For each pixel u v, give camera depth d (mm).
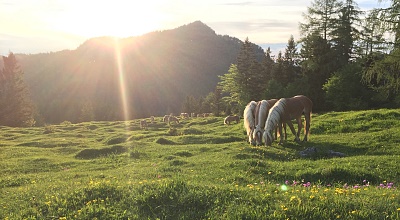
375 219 6504
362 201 7410
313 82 53969
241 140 28594
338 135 24469
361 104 44531
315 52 53062
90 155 25141
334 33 53250
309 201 7426
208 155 20859
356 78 45281
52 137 39750
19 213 8391
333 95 46250
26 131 47188
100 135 41062
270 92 53625
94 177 15211
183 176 13883
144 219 7332
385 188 10336
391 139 21188
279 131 21391
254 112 21000
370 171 13750
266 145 19719
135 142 28547
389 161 15234
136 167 18672
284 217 6777
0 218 8391
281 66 62875
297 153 18812
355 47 52438
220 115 75250
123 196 8641
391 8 24766
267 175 13883
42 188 11953
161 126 48688
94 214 7684
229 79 65625
